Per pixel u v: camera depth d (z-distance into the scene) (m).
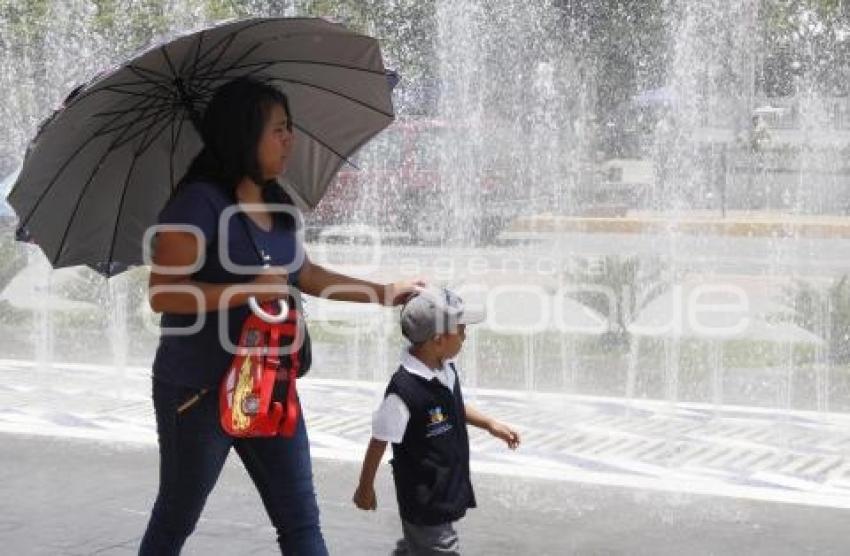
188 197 4.27
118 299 13.93
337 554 5.86
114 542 6.07
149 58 4.18
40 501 6.78
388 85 4.72
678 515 6.57
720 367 11.02
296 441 4.44
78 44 20.44
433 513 4.77
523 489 7.09
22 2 20.23
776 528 6.33
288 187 4.86
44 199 4.38
